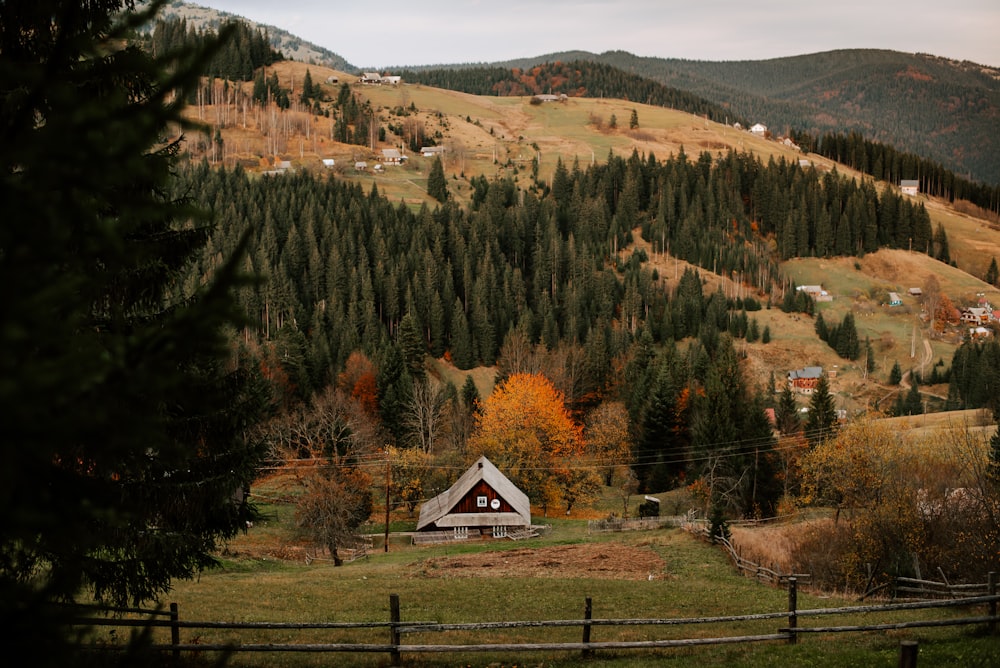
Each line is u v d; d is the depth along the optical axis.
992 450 35.22
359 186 193.25
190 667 14.85
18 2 9.87
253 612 24.31
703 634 21.69
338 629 22.09
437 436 79.69
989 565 29.97
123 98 5.64
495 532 58.25
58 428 4.67
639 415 91.06
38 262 4.88
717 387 73.62
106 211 9.48
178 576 14.53
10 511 4.66
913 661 12.09
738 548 40.41
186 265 13.44
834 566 36.84
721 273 192.62
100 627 18.91
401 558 48.06
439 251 161.88
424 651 16.61
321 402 73.94
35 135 4.81
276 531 55.09
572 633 22.22
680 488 76.00
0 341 4.29
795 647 18.33
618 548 44.78
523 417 72.75
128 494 12.50
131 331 12.20
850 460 40.53
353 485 54.97
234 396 14.00
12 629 4.79
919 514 34.28
